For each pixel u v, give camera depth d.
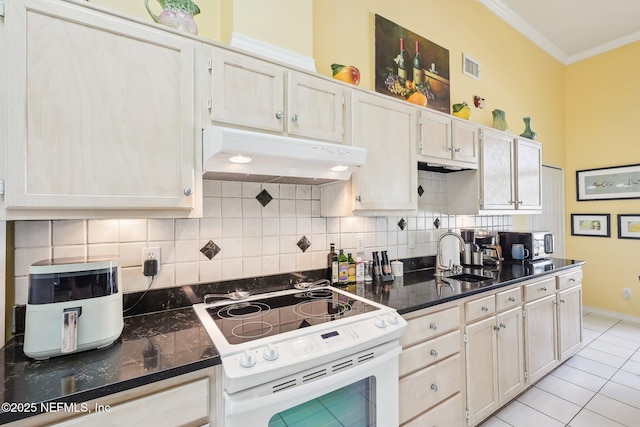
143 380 0.84
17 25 0.88
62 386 0.79
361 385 1.27
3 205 0.87
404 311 1.44
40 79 0.91
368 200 1.67
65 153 0.94
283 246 1.77
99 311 1.00
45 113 0.91
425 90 2.54
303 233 1.85
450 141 2.13
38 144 0.90
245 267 1.64
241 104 1.25
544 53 3.85
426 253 2.53
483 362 1.86
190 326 1.21
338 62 2.04
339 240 2.01
